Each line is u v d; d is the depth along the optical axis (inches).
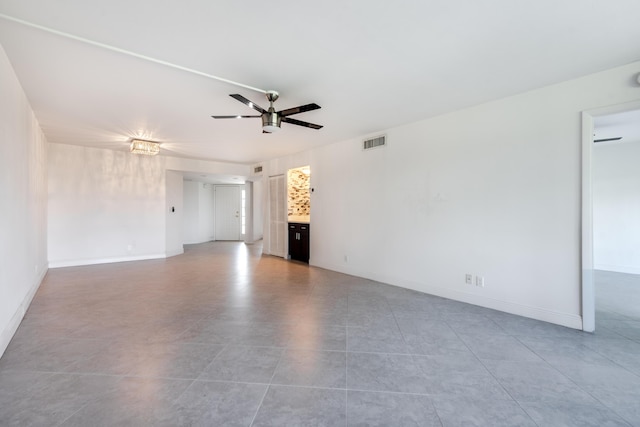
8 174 104.9
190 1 74.0
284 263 261.7
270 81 119.5
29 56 100.5
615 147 230.7
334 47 95.7
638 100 106.8
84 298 157.5
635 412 70.0
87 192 248.2
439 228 163.8
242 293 169.0
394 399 74.6
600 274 218.4
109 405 71.3
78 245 244.7
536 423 66.4
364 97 136.9
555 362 93.4
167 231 294.4
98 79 117.6
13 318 111.0
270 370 87.7
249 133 198.5
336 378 83.8
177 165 294.8
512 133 136.4
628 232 226.7
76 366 89.0
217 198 451.5
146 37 89.7
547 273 127.4
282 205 291.9
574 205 120.6
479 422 66.6
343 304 150.3
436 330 118.0
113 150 259.8
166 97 135.4
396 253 186.1
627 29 86.7
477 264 148.8
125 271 225.9
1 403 71.4
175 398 74.2
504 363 92.7
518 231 135.3
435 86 126.0
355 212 212.5
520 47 96.4
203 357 95.1
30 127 148.6
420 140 171.8
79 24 83.4
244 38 90.4
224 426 64.8
